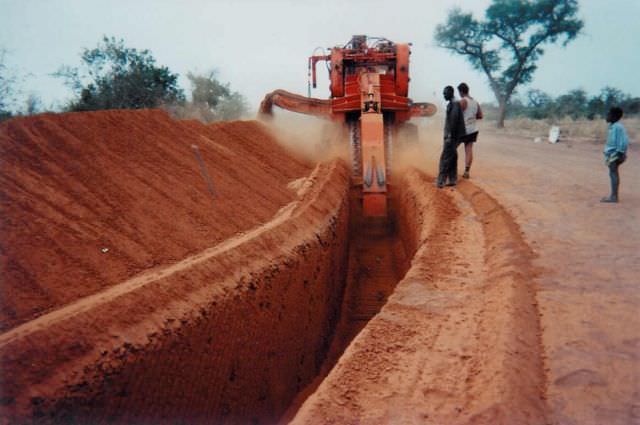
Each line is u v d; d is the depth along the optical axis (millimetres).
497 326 5184
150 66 21719
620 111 9844
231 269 6820
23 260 5801
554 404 4074
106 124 9406
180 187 8945
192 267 6363
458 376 4570
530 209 9648
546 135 30188
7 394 4121
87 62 20672
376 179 12453
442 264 7336
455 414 4059
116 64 21016
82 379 4520
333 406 4246
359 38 16828
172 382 5328
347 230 13047
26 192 6863
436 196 11000
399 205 13773
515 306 5453
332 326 10219
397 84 16047
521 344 4809
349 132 15523
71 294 5684
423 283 6648
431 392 4371
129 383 4871
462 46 41938
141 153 9273
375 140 12617
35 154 7652
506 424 3793
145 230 7355
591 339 4898
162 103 21594
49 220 6602
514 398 4020
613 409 3961
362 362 4863
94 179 7844
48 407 4219
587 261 6801
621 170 14648
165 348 5285
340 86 16203
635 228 8195
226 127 14305
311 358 8711
